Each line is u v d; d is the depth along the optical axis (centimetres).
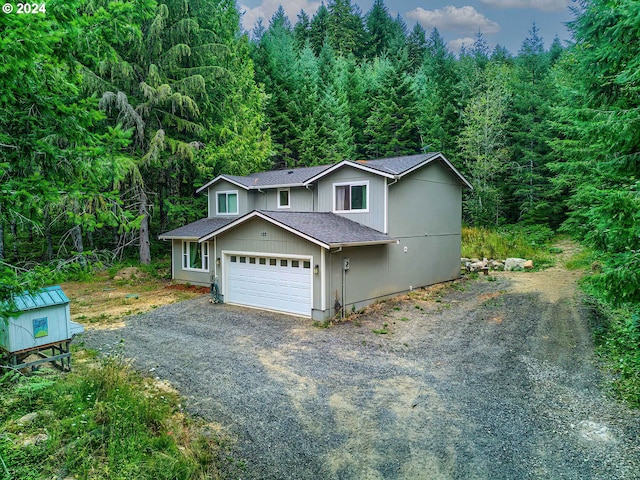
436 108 3300
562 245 2430
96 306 1357
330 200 1535
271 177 1859
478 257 2227
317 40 5100
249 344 957
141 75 1912
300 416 609
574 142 1495
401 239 1480
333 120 3378
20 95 475
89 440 470
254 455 507
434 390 700
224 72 2048
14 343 674
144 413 570
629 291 570
